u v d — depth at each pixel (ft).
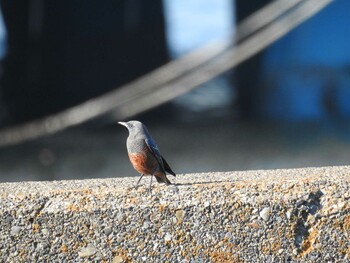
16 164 60.54
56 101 83.61
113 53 84.23
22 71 83.92
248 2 79.92
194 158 63.87
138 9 84.64
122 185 16.66
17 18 83.66
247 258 15.35
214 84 82.94
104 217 15.37
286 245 15.34
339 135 70.13
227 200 15.38
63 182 17.25
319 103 78.54
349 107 77.56
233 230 15.35
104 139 65.92
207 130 74.18
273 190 15.52
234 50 53.36
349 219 15.35
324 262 15.37
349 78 78.59
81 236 15.39
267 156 64.13
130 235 15.37
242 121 78.23
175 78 55.77
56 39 83.61
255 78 81.66
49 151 62.90
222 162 63.26
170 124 76.79
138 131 16.66
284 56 80.74
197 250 15.34
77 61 84.02
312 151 65.26
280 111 79.20
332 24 79.15
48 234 15.42
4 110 83.35
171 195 15.51
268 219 15.34
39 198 15.55
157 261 15.37
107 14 83.92
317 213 15.39
